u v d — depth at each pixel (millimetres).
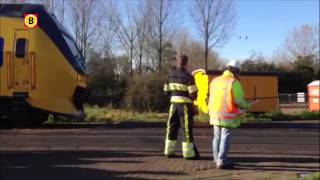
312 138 15109
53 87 16891
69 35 17891
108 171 9336
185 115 10555
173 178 8844
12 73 16594
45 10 17016
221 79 9789
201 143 13430
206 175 9133
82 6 49125
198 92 10789
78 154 11172
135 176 8953
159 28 53344
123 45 53812
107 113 25062
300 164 10492
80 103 18000
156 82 32281
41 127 17266
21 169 9492
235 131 16703
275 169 9867
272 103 27531
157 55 53000
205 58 54188
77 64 17453
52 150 11719
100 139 13742
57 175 9000
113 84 44562
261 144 13523
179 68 10609
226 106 9672
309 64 65812
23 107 16625
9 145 12500
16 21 16625
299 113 27391
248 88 27453
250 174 9289
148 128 17000
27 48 16594
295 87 62344
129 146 12508
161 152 11578
